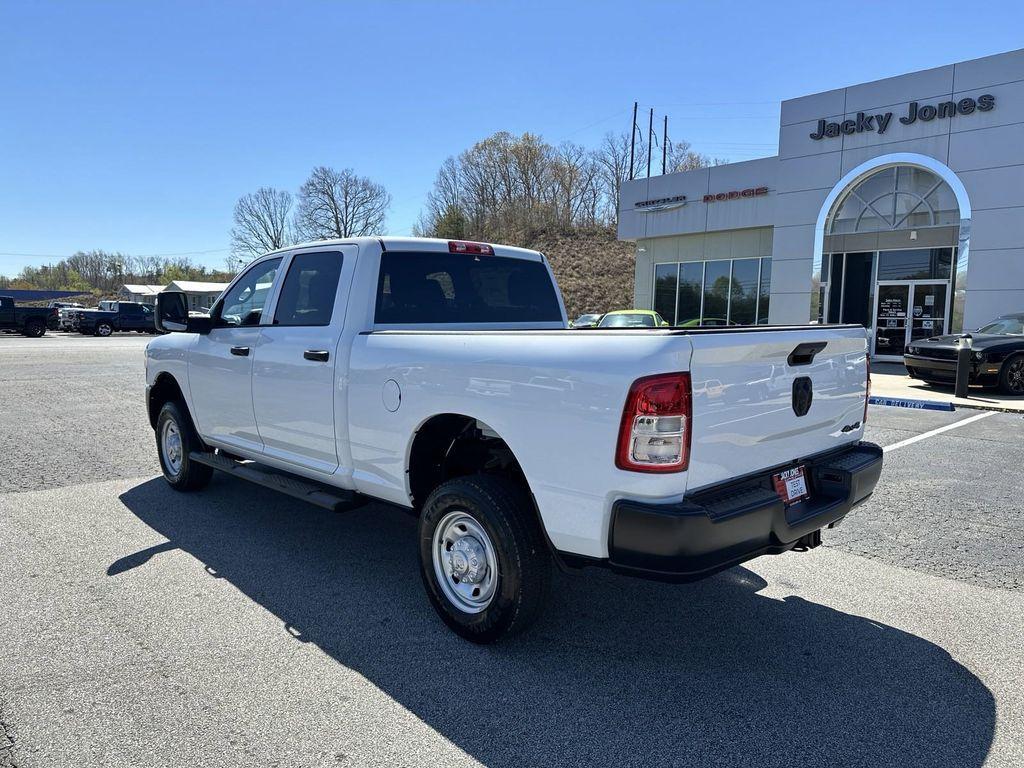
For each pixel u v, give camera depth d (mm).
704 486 3023
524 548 3320
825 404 3732
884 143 18688
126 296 78375
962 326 17578
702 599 4125
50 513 5531
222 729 2770
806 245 20469
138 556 4641
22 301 84688
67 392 12703
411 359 3738
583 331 3148
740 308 24188
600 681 3189
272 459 4887
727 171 23547
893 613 3951
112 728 2758
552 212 72688
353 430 4129
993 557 4812
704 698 3059
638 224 26188
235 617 3770
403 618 3805
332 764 2574
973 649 3533
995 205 16922
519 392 3223
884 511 5844
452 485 3551
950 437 9047
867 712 2965
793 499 3529
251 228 75750
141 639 3502
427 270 4660
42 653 3338
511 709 2953
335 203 74688
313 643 3498
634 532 2867
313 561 4609
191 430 5906
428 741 2727
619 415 2865
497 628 3408
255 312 5164
